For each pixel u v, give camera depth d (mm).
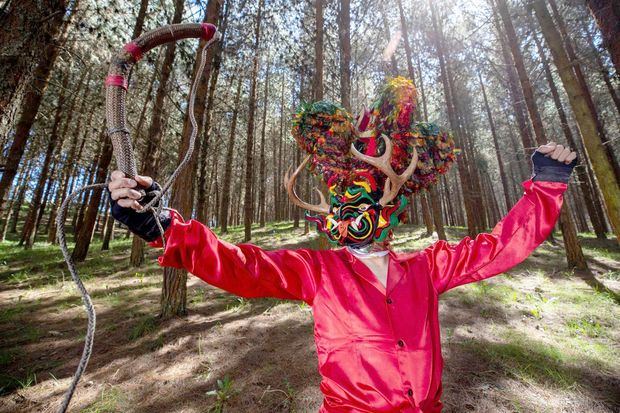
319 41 7242
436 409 1127
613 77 6773
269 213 43438
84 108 11039
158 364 3559
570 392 2945
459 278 1355
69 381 3285
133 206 972
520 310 4914
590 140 4395
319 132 1531
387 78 1523
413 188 1506
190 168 4867
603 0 3836
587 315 4645
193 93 1096
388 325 1169
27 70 4766
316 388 3041
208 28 1152
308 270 1310
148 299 6000
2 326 4777
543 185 1335
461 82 18250
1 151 4605
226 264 1156
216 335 4230
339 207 1403
